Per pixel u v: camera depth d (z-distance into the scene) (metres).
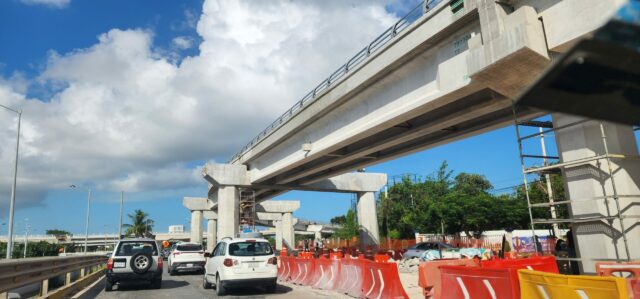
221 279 14.21
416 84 17.61
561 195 33.72
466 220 38.03
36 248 87.62
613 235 10.33
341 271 14.52
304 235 124.44
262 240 14.84
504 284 7.43
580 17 10.35
